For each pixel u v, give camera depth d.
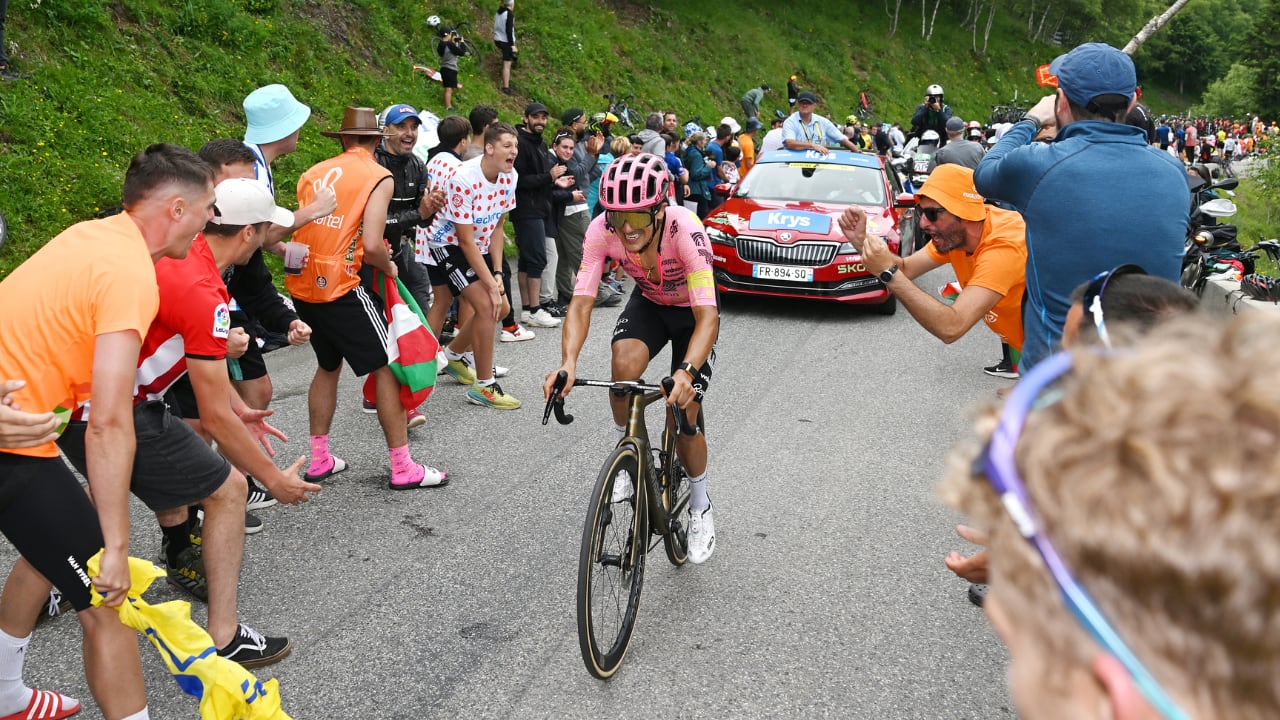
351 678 2.97
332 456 4.69
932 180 3.35
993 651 3.15
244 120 10.42
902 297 3.17
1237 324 0.57
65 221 7.43
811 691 2.91
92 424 2.19
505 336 7.38
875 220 8.80
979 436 0.68
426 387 4.35
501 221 6.86
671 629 3.27
